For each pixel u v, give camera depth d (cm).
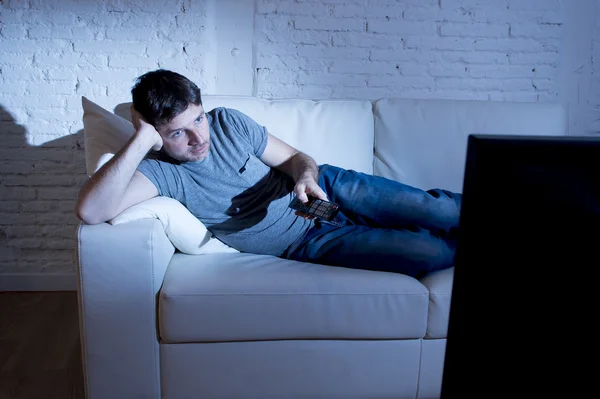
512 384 50
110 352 144
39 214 239
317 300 143
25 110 230
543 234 47
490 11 244
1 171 233
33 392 164
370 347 148
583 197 47
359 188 172
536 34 247
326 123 199
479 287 48
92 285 140
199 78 235
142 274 141
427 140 202
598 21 249
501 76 250
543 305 49
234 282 143
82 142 234
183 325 141
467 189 48
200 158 157
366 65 245
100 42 228
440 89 249
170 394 148
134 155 144
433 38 244
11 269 243
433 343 150
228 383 147
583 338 49
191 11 229
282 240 165
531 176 46
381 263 154
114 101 233
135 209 145
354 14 240
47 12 223
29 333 203
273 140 175
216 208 162
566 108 256
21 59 226
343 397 150
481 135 47
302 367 147
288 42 240
